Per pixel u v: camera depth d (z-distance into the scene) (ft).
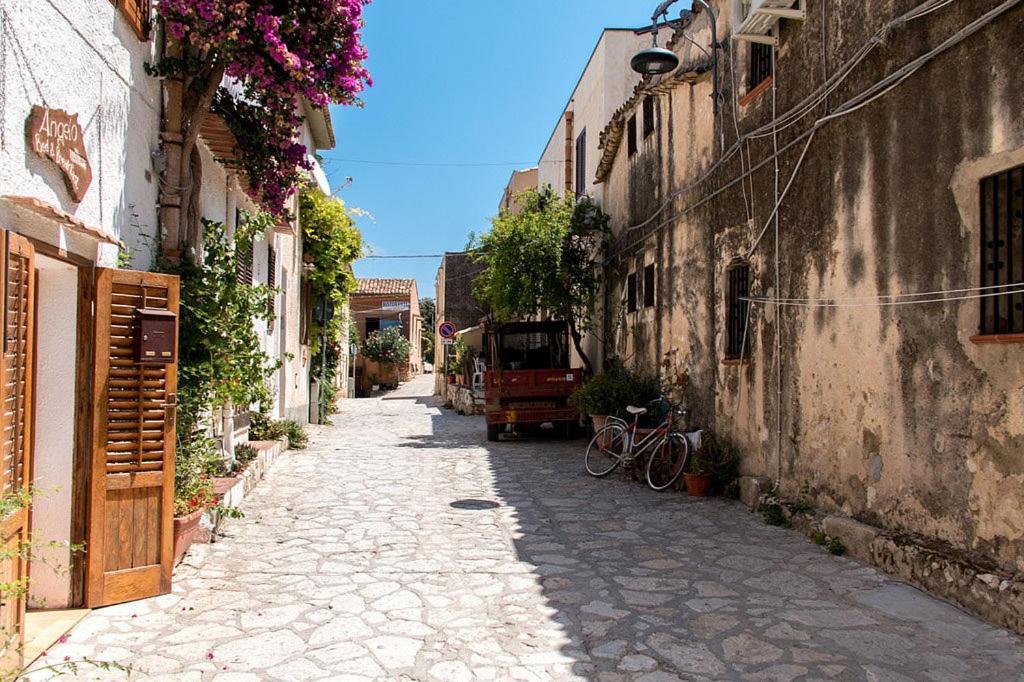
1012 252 15.05
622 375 42.32
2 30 11.55
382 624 14.93
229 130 22.06
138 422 16.03
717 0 31.04
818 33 22.34
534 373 48.78
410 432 55.77
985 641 13.79
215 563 19.15
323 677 12.39
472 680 12.35
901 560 17.33
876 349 19.27
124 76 17.37
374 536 22.31
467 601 16.42
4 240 11.11
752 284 26.99
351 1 19.21
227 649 13.53
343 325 76.54
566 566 19.20
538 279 51.31
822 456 22.08
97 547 15.38
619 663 13.09
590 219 50.85
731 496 27.73
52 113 13.24
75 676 12.21
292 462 37.65
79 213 14.88
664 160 37.81
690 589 17.24
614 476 34.06
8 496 11.40
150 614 15.26
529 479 33.50
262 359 22.08
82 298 15.37
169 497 16.55
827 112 21.61
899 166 18.26
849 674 12.59
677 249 35.47
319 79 19.39
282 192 23.75
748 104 27.61
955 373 16.31
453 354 107.14
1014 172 15.06
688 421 33.04
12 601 12.11
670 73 36.73
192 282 19.88
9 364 12.12
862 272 19.88
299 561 19.48
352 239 57.93
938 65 16.87
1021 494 14.46
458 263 114.21
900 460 18.29
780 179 24.66
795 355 23.71
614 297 48.42
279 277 42.50
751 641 14.07
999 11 14.87
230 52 18.37
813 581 17.62
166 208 20.12
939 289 16.80
